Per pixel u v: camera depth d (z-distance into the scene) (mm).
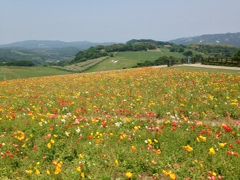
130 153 12211
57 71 120000
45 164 12117
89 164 11445
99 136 14289
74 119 17453
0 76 90438
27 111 21219
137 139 14195
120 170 11195
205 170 10773
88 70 136625
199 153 12148
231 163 11086
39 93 29797
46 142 13766
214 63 64562
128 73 44156
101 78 39688
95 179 10430
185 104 21297
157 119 18891
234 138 13844
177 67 60594
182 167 11031
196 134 14234
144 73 42094
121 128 15734
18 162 12367
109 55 179375
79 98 25281
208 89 26625
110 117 18312
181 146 12977
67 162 12102
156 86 29969
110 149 12805
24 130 15945
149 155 12070
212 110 19844
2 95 29172
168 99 23359
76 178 10594
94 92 28438
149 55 175750
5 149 13398
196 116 18891
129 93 26484
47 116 17844
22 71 106562
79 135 14836
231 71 46219
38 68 122938
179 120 17375
